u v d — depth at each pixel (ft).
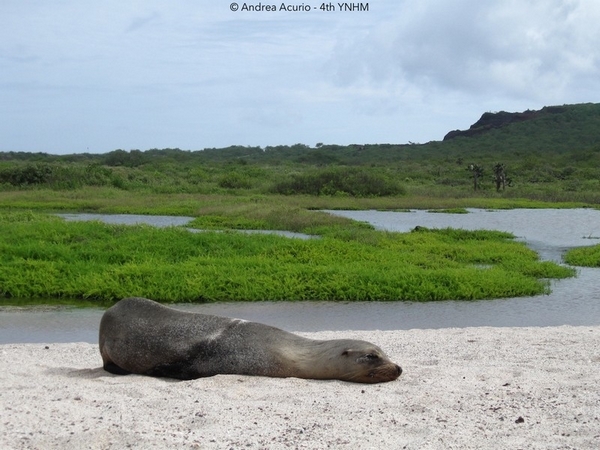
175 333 20.25
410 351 24.45
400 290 40.45
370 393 17.84
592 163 252.01
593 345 25.39
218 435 14.17
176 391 17.49
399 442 13.99
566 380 19.44
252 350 19.93
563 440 14.21
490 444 13.96
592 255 58.23
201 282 40.57
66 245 51.67
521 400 17.26
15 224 61.00
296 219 81.41
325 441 13.99
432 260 51.88
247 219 84.89
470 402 17.06
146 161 234.58
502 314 36.45
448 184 196.44
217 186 162.50
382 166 260.62
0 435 13.60
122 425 14.46
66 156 296.30
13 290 39.73
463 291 40.81
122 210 102.22
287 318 34.86
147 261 46.75
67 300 38.70
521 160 271.69
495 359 22.93
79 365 22.57
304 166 270.67
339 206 121.08
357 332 28.91
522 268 50.60
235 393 17.44
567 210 123.65
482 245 63.16
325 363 19.44
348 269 44.57
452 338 27.20
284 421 15.23
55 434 13.76
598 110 408.26
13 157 296.92
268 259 48.19
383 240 62.28
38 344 26.27
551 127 392.47
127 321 20.71
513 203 132.36
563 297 41.52
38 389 17.56
